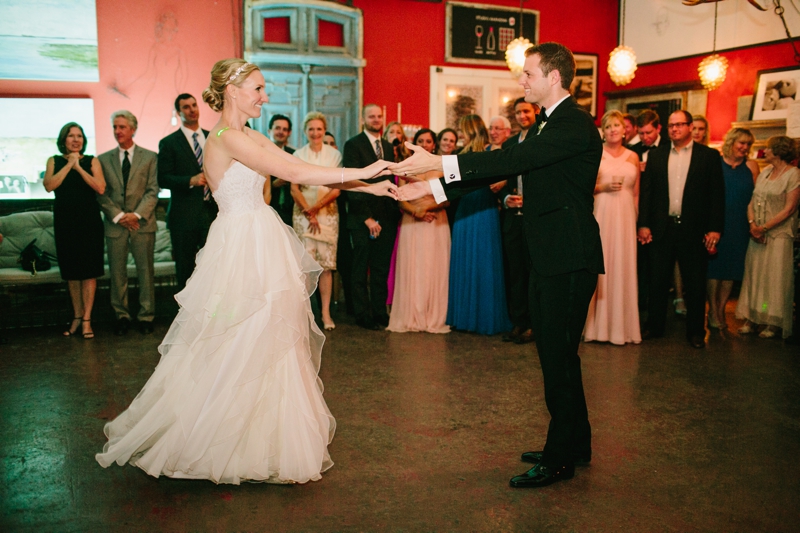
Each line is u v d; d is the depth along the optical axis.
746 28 7.47
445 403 3.53
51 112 6.54
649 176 4.99
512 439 3.04
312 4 7.25
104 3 6.62
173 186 5.09
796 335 4.90
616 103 9.03
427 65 8.09
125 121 5.16
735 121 7.61
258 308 2.46
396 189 2.64
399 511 2.36
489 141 5.66
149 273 5.25
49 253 5.70
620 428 3.18
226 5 7.04
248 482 2.60
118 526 2.25
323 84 7.49
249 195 2.62
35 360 4.39
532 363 4.34
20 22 6.37
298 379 2.57
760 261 5.13
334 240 5.26
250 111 2.65
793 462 2.79
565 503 2.42
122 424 2.70
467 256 5.13
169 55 6.89
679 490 2.53
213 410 2.45
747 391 3.76
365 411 3.40
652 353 4.62
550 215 2.49
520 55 6.66
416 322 5.26
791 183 4.91
